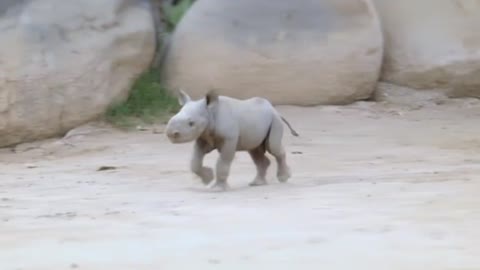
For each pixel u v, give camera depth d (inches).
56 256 1056.8
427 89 3213.6
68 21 2748.5
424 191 1558.8
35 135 2600.9
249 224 1246.9
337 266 955.3
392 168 2015.3
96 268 980.6
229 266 965.8
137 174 2016.5
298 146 2425.0
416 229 1175.6
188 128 1581.0
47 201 1579.7
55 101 2635.3
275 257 1009.5
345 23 3100.4
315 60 3029.0
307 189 1644.9
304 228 1200.8
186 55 2994.6
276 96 3014.3
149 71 3034.0
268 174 1915.6
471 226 1194.6
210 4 3051.2
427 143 2475.4
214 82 2965.1
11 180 1958.7
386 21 3299.7
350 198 1494.8
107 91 2778.1
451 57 3196.4
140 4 2979.8
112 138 2610.7
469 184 1657.2
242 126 1662.2
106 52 2783.0
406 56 3213.6
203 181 1717.5
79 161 2315.5
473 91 3238.2
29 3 2714.1
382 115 2970.0
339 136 2596.0
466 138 2556.6
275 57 2997.0
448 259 986.1
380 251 1034.1
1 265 1013.8
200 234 1175.6
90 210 1440.7
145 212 1395.2
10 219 1363.2
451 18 3272.6
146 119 2792.8
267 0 3073.3
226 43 2982.3
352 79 3088.1
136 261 1008.9
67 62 2682.1
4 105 2532.0
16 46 2610.7
